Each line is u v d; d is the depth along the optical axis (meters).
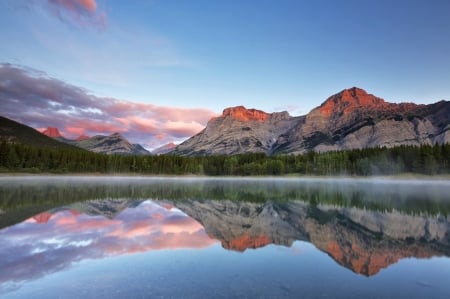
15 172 118.12
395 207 33.88
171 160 156.62
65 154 137.25
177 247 15.79
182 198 43.19
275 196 48.38
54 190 52.69
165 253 14.56
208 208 32.69
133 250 15.05
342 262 13.51
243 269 12.27
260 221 24.75
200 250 15.27
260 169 148.88
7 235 18.27
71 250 14.93
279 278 11.27
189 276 11.34
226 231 20.42
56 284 10.46
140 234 18.95
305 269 12.38
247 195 49.88
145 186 70.75
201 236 18.70
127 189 59.03
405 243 17.34
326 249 15.84
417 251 15.59
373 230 21.14
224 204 36.66
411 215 28.02
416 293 10.05
